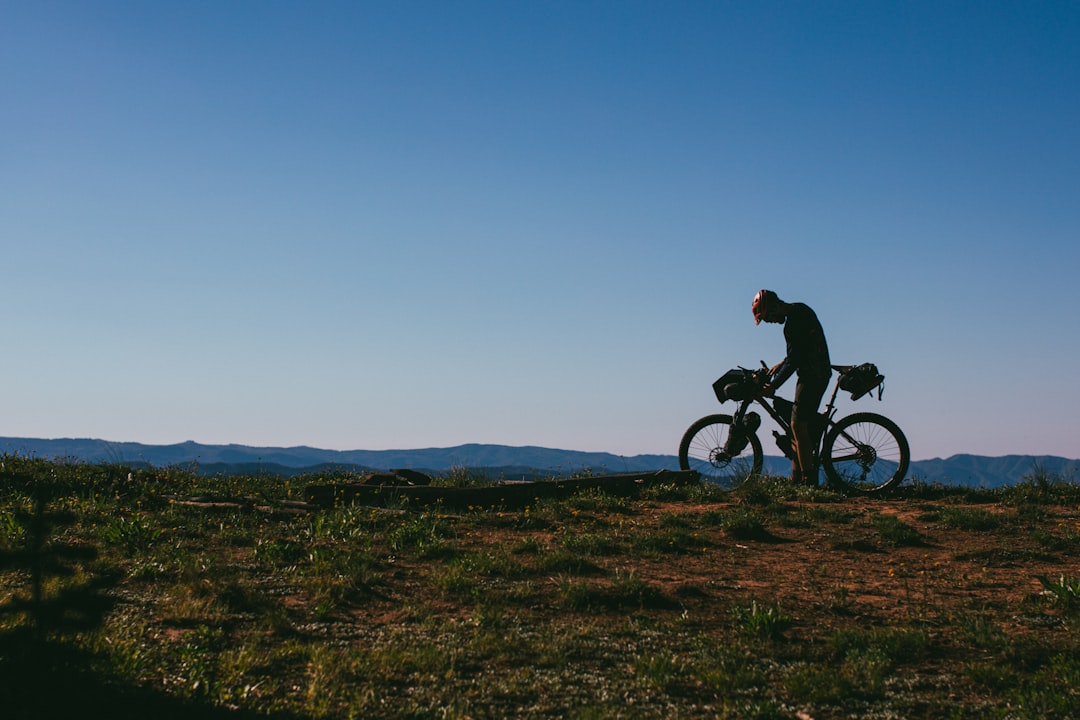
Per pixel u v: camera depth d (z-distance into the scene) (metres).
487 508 10.27
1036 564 7.20
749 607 5.91
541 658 4.86
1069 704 4.12
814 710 4.24
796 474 11.14
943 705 4.27
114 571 6.39
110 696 3.99
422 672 4.63
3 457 12.07
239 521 8.65
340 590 6.14
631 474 11.51
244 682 4.35
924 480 11.15
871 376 10.72
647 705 4.29
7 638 4.42
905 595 6.29
